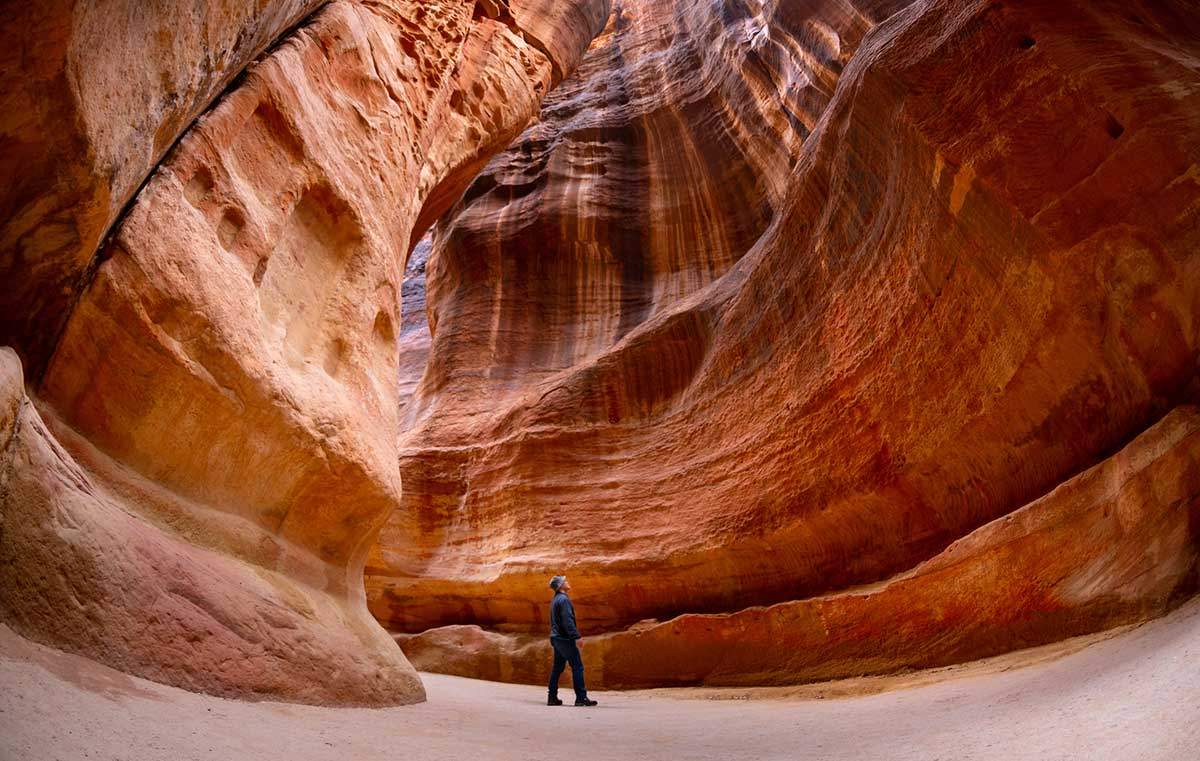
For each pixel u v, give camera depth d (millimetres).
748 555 11141
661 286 19453
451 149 10828
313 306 6281
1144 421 6582
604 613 12766
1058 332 7145
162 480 4305
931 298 8734
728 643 9961
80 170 3326
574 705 6676
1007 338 7711
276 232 5777
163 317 4199
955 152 7879
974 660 7020
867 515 9625
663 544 12266
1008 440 7906
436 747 3213
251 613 4023
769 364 11836
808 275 11312
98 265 3832
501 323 19328
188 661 3338
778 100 19312
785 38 19438
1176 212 6246
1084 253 6805
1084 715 2951
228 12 4277
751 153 19828
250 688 3670
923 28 8734
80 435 3852
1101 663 4152
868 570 9648
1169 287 6258
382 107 8289
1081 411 7227
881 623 8234
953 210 8125
